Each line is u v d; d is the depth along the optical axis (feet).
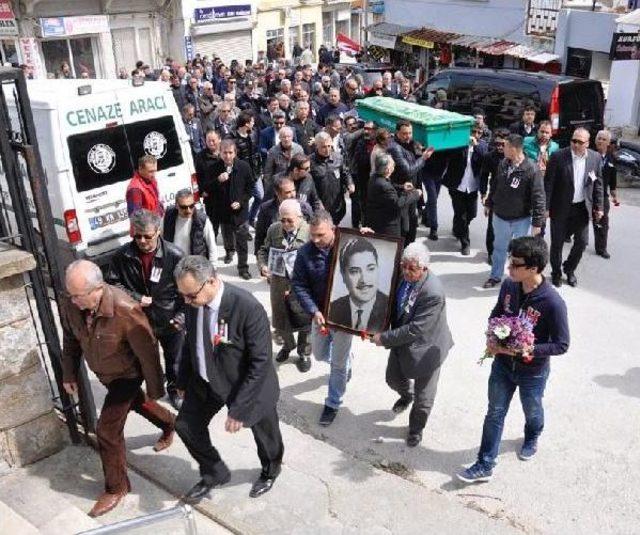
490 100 41.22
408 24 86.58
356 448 16.56
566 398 18.43
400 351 15.46
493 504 14.56
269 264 18.95
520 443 16.51
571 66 64.95
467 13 76.79
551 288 13.83
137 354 13.51
